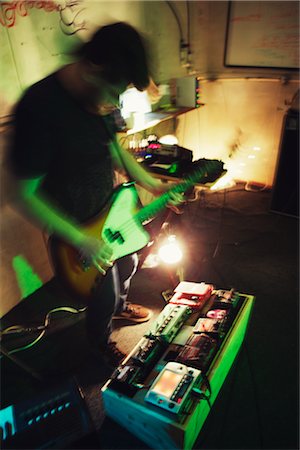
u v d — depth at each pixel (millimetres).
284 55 2994
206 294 1775
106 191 1656
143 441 1482
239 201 3400
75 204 1566
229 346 1513
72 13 2068
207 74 3482
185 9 2947
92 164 1536
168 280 2396
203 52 3340
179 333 1596
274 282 2359
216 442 1479
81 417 1376
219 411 1590
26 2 1812
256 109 3361
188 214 3180
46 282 2439
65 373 1812
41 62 1988
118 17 2387
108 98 1390
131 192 1768
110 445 1485
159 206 1904
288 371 1759
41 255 2342
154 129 2963
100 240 1648
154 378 1406
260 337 1951
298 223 3014
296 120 2762
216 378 1449
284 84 3104
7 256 2121
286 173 2967
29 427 1337
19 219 2119
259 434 1502
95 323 1746
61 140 1407
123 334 2014
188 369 1363
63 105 1374
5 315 2199
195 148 3721
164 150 2330
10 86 1862
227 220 3094
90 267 1629
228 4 3066
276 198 3100
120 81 1295
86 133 1468
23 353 1932
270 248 2705
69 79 1353
